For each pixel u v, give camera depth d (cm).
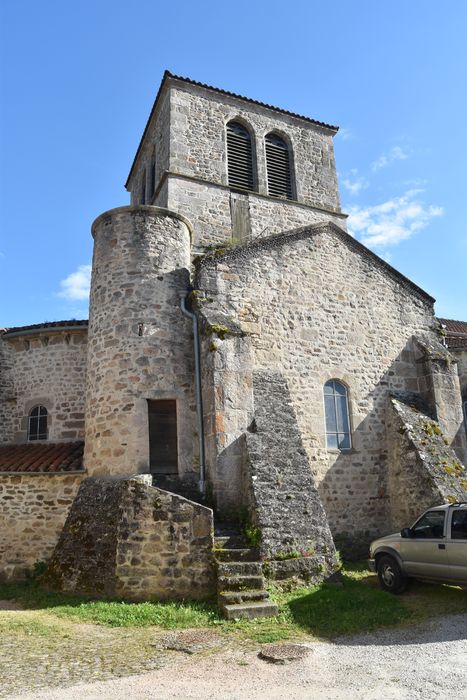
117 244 1225
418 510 1213
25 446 1373
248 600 823
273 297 1314
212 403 1098
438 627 737
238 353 1150
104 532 966
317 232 1447
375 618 774
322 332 1360
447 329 1961
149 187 1867
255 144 1806
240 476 1069
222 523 1013
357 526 1259
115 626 761
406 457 1275
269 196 1736
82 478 1144
